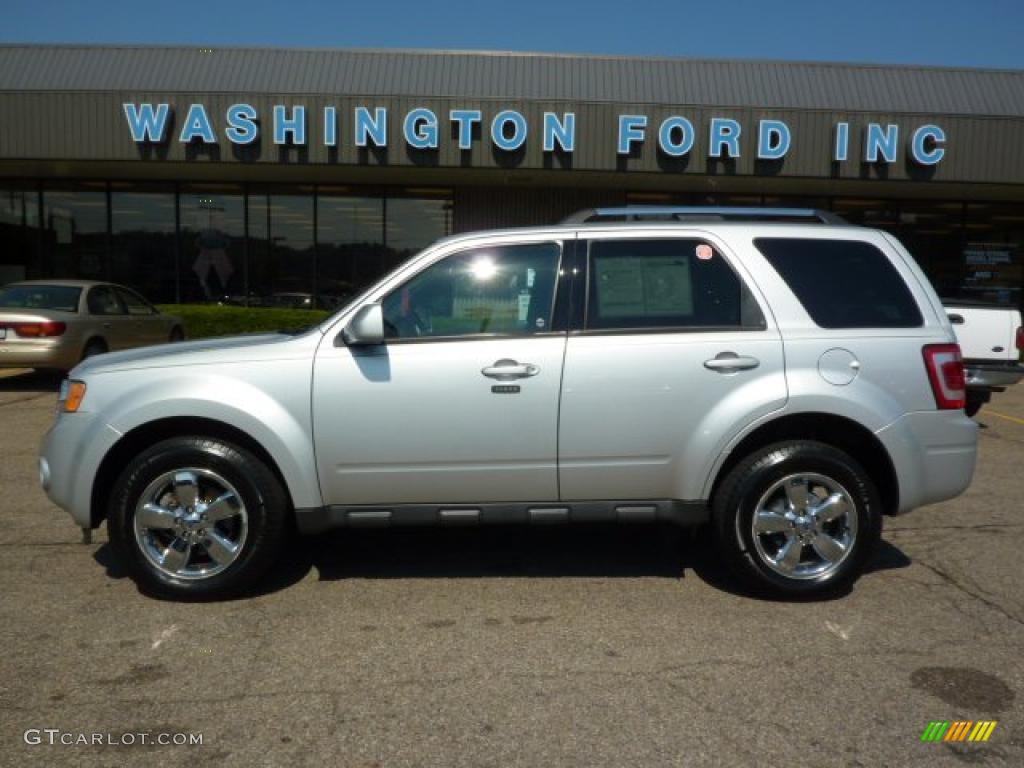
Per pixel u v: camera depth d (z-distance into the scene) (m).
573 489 4.57
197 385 4.42
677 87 17.03
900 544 5.59
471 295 4.62
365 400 4.45
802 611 4.45
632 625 4.26
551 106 14.80
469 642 4.05
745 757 3.09
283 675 3.71
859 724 3.32
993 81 17.39
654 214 4.98
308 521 4.51
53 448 4.56
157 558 4.49
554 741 3.19
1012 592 4.73
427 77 16.92
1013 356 9.72
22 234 17.83
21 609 4.41
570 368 4.49
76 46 17.19
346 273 17.83
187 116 14.78
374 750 3.13
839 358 4.54
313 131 14.90
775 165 15.08
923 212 18.20
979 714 3.41
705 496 4.56
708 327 4.58
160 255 17.86
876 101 17.05
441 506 4.59
